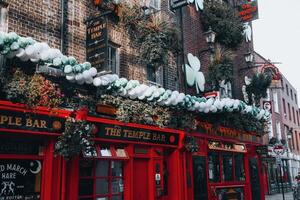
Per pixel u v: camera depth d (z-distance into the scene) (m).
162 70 11.57
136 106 8.78
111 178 8.76
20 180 6.89
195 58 13.17
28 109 6.59
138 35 9.73
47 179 7.12
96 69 7.93
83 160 8.20
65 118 7.25
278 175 26.52
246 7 17.39
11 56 6.12
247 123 13.72
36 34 7.73
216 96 12.26
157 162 9.90
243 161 14.27
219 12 14.71
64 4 8.49
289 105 34.94
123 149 9.02
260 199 14.76
